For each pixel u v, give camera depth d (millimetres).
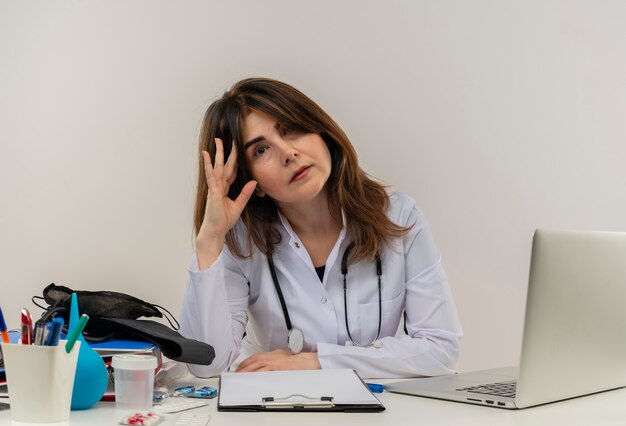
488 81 2949
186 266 2846
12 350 990
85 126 2895
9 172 2898
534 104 2977
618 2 3004
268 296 1818
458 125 2938
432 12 2920
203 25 2881
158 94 2879
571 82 2992
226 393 1177
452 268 2932
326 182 1767
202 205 1787
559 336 1137
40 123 2900
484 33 2945
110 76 2895
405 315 1827
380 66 2898
